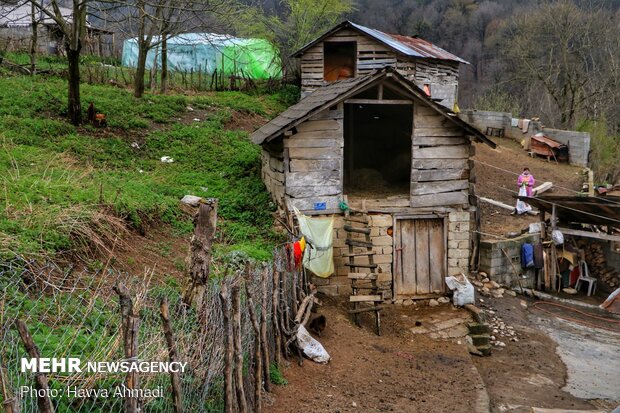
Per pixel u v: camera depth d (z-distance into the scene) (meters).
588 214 16.17
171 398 5.44
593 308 15.42
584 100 35.34
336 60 25.31
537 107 39.59
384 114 16.38
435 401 8.67
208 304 6.48
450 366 10.34
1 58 21.14
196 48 30.78
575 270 17.31
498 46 45.56
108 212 9.96
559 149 26.94
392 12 50.38
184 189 14.12
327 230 12.54
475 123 31.11
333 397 8.09
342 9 34.03
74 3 15.57
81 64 24.64
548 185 22.80
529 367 11.23
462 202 13.77
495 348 12.09
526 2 47.94
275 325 8.19
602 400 9.88
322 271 12.52
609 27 35.38
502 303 14.68
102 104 18.61
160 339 5.69
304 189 12.90
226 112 21.55
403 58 23.23
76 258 8.10
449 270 13.84
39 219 8.30
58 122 15.73
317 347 9.27
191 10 16.27
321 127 12.84
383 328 11.98
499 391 9.88
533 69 35.12
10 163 11.21
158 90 23.38
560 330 13.62
